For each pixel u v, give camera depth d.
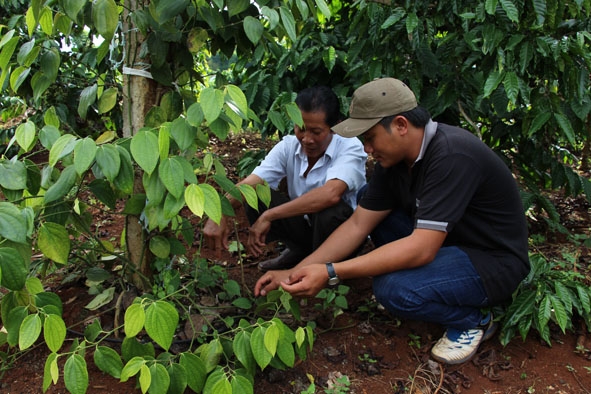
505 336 1.95
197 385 1.56
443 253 1.88
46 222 1.48
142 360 1.49
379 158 1.82
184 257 2.31
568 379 1.87
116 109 2.54
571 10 2.26
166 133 1.43
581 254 2.79
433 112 2.68
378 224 2.18
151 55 1.72
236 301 1.88
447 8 2.39
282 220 2.40
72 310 2.04
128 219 1.93
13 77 1.74
